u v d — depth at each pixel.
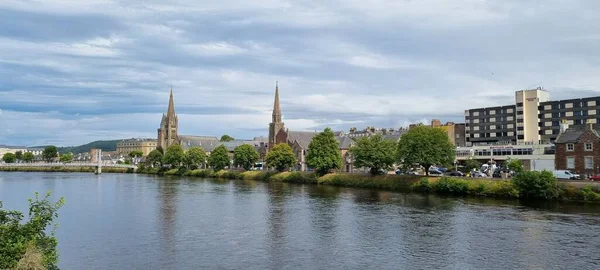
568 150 98.56
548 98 186.25
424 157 108.44
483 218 64.56
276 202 87.44
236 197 97.81
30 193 109.75
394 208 76.62
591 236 51.81
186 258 44.81
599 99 164.00
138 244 50.66
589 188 78.75
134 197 98.94
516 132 185.62
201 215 70.88
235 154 191.38
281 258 44.72
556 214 66.94
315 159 140.88
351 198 93.69
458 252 46.03
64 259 44.41
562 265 40.94
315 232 56.78
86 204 85.50
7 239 27.77
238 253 46.66
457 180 98.94
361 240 52.03
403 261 43.25
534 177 84.25
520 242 49.56
